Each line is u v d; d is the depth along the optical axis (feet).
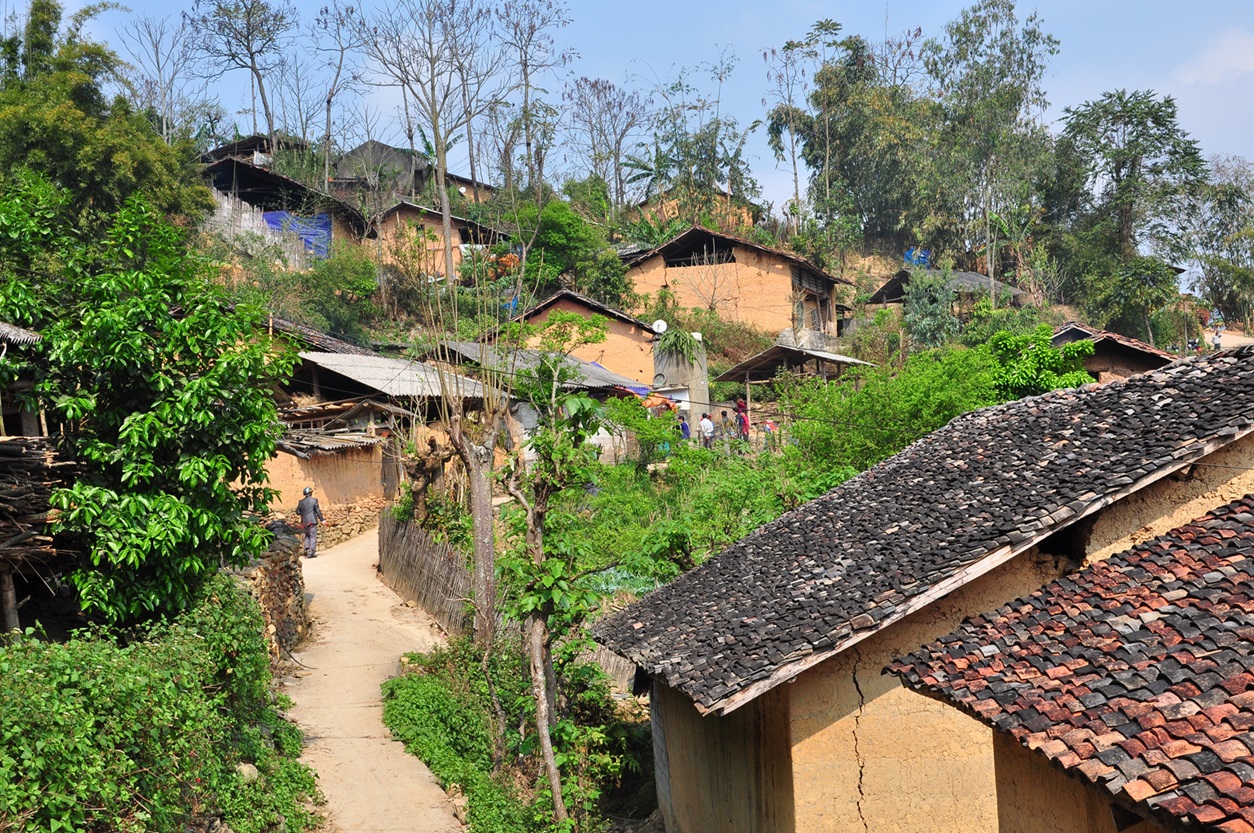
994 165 207.10
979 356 81.97
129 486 36.22
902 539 34.55
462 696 49.16
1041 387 80.43
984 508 33.83
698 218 185.98
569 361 111.96
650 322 151.23
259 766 37.60
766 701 33.27
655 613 39.78
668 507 77.15
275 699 46.19
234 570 44.98
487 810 39.04
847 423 78.33
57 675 25.13
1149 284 190.60
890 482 41.57
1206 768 16.60
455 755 44.39
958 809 31.55
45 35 101.50
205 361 38.81
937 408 76.38
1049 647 22.76
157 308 37.04
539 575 39.63
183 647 32.40
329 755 43.01
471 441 57.98
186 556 36.70
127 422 35.73
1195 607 21.97
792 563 37.50
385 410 84.74
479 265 115.96
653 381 127.13
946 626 31.94
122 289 36.70
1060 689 20.81
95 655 26.86
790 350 113.39
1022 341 82.94
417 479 69.00
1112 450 33.19
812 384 86.63
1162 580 23.88
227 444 38.42
